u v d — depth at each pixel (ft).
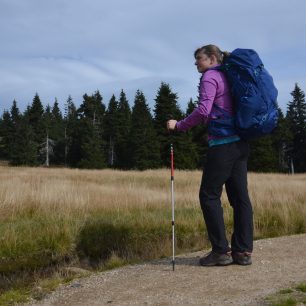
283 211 32.12
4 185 44.01
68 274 21.30
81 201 36.96
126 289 15.05
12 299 15.96
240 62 15.16
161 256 22.74
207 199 16.29
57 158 270.67
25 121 250.37
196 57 16.49
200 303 13.10
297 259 17.29
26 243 25.16
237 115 15.20
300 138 219.00
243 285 14.34
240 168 16.26
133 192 44.57
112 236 27.27
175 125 16.16
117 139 245.45
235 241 16.60
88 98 251.80
